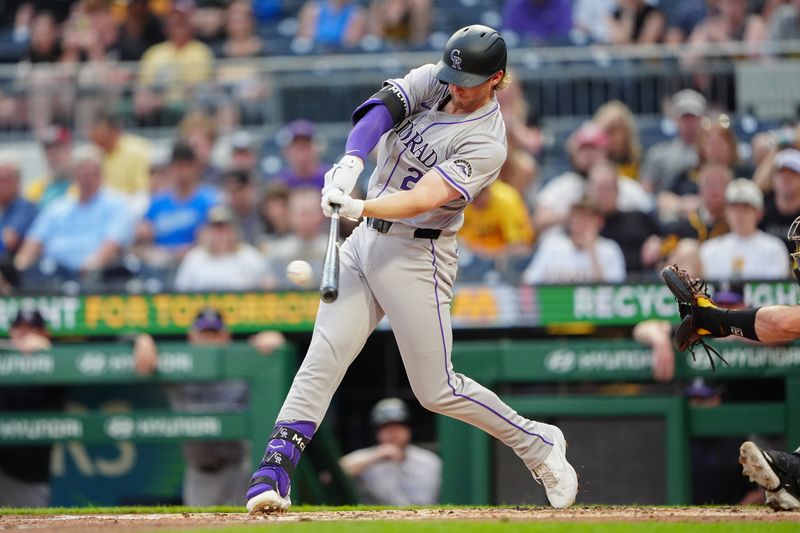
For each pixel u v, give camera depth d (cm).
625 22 4222
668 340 2761
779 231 3178
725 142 3303
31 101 4100
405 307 1667
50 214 3722
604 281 2906
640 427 2777
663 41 4194
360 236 1703
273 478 1642
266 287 3105
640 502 2766
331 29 4500
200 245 3497
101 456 3166
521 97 3806
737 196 3069
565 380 2794
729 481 2934
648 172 3547
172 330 3038
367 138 1608
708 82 3809
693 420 2767
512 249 3362
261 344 2889
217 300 3025
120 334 3050
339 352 1692
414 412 3331
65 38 4528
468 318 2959
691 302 1775
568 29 4284
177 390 3197
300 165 3684
